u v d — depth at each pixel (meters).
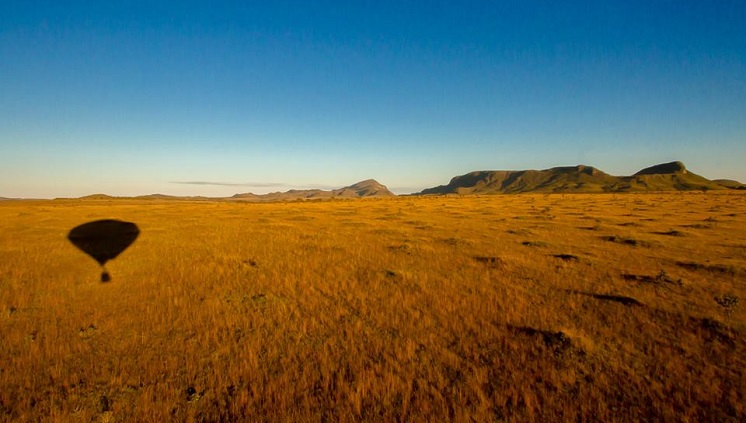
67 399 6.57
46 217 38.28
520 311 10.54
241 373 7.38
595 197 92.50
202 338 9.05
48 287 13.30
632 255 18.50
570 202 68.50
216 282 13.95
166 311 10.93
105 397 6.65
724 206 52.56
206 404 6.46
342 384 6.89
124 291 12.91
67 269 15.98
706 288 12.54
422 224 32.94
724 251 19.30
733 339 8.52
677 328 9.26
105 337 9.13
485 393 6.66
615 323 9.63
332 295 12.34
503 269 15.70
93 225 30.48
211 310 10.91
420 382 6.95
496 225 31.84
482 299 11.68
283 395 6.55
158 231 28.16
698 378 7.00
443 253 19.33
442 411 6.09
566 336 8.56
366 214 44.69
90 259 17.95
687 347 8.26
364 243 22.70
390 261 17.48
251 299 12.00
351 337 9.02
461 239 23.59
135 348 8.55
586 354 7.89
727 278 13.93
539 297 11.85
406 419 5.99
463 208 54.47
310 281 14.00
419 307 11.07
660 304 10.97
